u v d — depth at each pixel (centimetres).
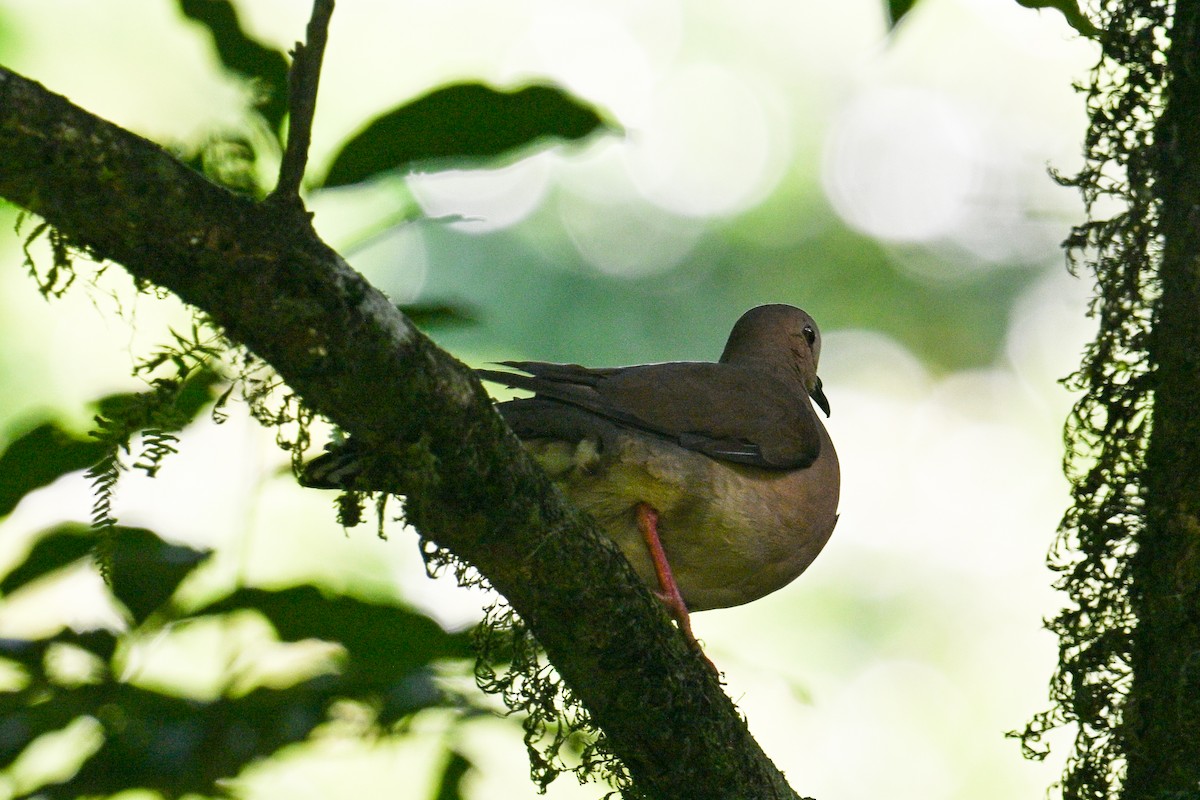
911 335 2127
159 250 514
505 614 735
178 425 602
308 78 516
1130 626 686
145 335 1512
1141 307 709
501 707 804
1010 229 2147
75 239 513
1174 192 701
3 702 746
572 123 712
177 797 731
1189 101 703
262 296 528
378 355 553
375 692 763
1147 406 703
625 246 2080
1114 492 701
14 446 746
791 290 2123
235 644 812
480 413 591
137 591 744
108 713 744
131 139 499
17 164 483
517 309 1984
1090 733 687
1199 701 647
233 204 521
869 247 2131
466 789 839
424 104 697
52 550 777
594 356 1983
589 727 736
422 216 733
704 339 2039
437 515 612
